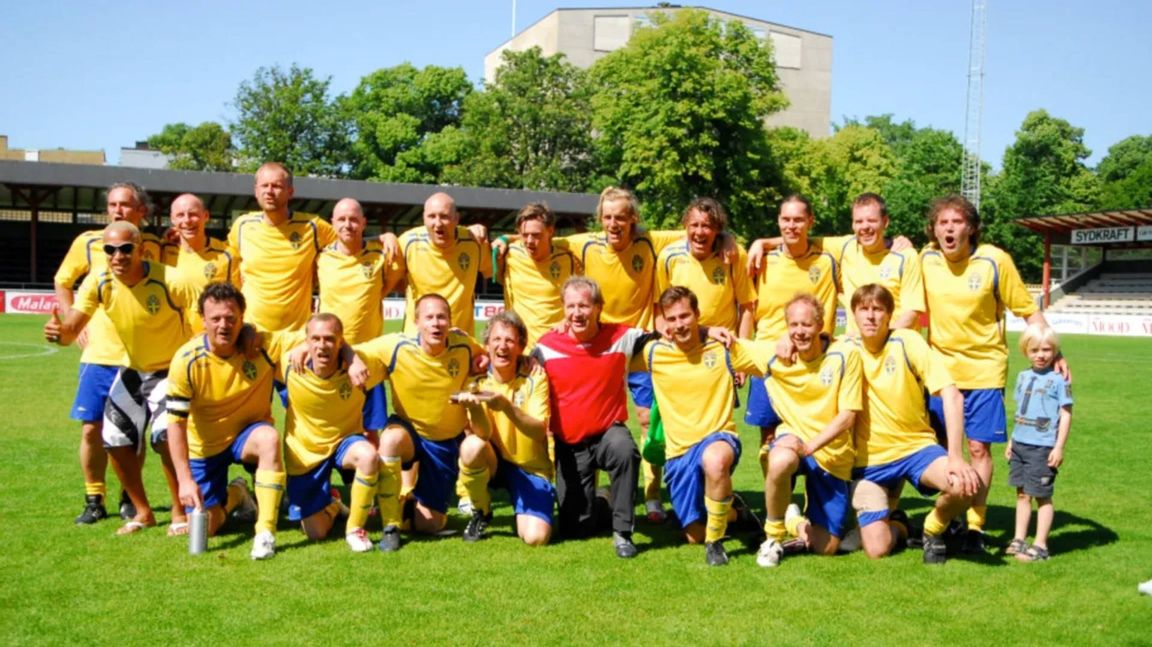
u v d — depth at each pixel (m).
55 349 17.64
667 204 43.22
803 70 70.69
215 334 5.45
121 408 5.78
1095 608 4.63
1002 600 4.73
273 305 6.77
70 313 5.86
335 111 56.12
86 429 6.00
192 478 5.49
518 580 4.98
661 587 4.89
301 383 5.61
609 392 5.83
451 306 6.89
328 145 56.00
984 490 5.73
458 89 64.50
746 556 5.53
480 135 52.94
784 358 5.54
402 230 42.50
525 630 4.23
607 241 6.79
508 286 7.10
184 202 6.41
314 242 6.88
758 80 44.06
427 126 64.75
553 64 52.75
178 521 5.90
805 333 5.41
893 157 67.38
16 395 11.65
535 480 5.82
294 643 4.06
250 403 5.76
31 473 7.36
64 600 4.55
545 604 4.59
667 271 6.79
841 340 5.62
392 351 5.80
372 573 5.07
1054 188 61.56
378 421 6.69
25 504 6.43
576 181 52.38
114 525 5.98
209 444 5.74
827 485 5.52
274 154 53.38
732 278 6.72
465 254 6.95
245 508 6.26
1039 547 5.52
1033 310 5.79
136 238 5.79
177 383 5.46
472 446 5.68
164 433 5.71
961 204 5.82
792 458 5.20
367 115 60.84
